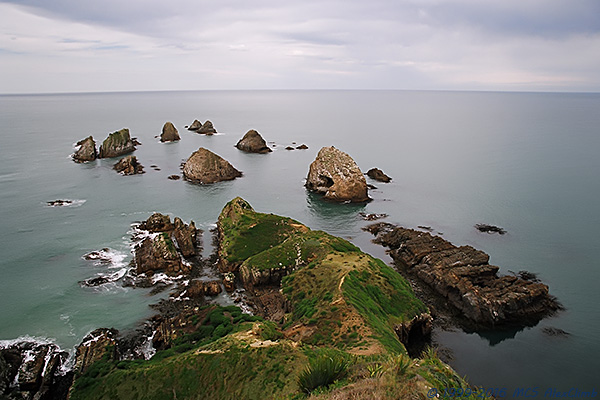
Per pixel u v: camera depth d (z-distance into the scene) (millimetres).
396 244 66500
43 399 34844
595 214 82938
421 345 43156
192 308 47969
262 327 39281
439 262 55281
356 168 92562
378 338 36156
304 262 53438
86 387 34438
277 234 62531
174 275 55625
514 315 47750
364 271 49031
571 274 58438
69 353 40531
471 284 50125
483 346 43125
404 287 49438
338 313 40688
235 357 33250
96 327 44750
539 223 78125
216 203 88625
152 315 47125
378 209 86625
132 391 32875
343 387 20625
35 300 49688
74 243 65375
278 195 96688
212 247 65250
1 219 75750
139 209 82875
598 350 42594
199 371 33000
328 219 80562
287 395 24609
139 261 57812
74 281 54000
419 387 18938
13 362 38562
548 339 44219
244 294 52000
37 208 82250
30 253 61812
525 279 56969
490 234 72938
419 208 87250
